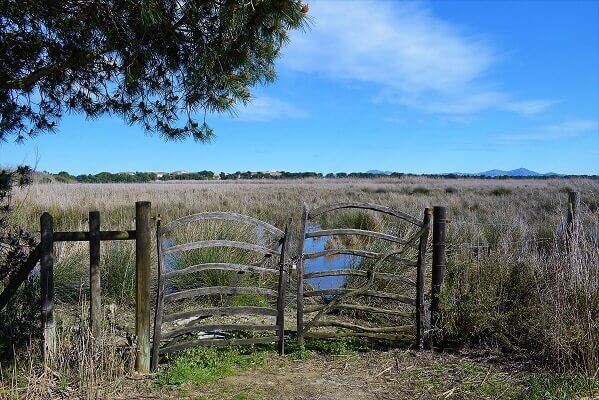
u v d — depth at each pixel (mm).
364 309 5750
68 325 5484
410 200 21016
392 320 6707
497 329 5539
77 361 4535
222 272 7676
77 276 7422
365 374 4922
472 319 5508
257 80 4305
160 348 5000
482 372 4934
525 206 17984
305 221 5539
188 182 53875
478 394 4434
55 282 7156
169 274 4926
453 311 5625
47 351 4555
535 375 4754
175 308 7297
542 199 19906
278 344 5473
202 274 7738
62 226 12391
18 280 4652
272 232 5395
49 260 4570
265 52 3957
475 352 5465
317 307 5684
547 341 5031
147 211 4758
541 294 5594
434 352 5543
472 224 10922
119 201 18359
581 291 5184
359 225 13898
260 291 5363
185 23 3922
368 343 5832
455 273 5855
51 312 4594
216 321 6746
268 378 4785
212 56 3910
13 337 4711
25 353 4699
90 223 4680
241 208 18047
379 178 61312
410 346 5695
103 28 3984
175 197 21688
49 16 3963
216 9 3717
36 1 3809
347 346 5695
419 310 5676
